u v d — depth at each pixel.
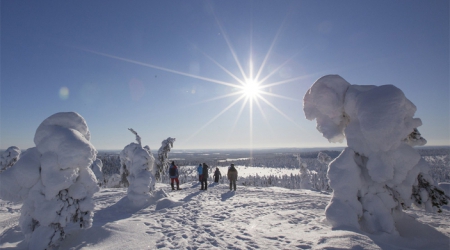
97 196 11.77
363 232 4.87
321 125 6.71
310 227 5.46
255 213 7.18
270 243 4.54
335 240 4.12
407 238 4.95
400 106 5.13
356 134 5.75
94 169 17.64
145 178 9.43
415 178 5.46
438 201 5.37
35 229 4.55
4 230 6.03
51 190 4.50
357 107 5.69
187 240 4.95
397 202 5.64
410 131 5.25
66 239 5.09
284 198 9.73
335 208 5.51
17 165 4.55
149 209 8.64
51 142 4.67
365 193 5.54
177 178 14.27
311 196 10.16
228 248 4.42
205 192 12.73
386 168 5.32
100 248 4.61
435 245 4.56
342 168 5.68
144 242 4.85
